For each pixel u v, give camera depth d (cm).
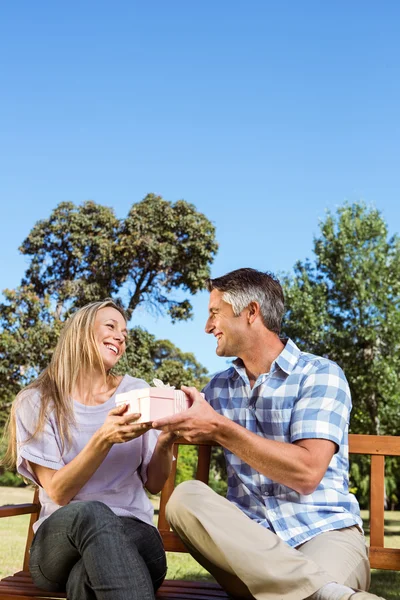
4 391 1427
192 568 492
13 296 1464
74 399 218
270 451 190
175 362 1540
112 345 224
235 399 225
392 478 1382
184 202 1605
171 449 214
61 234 1584
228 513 183
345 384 214
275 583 173
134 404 188
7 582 210
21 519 876
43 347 1434
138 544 195
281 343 227
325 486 207
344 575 187
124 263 1569
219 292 225
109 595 168
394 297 1378
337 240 1409
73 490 196
